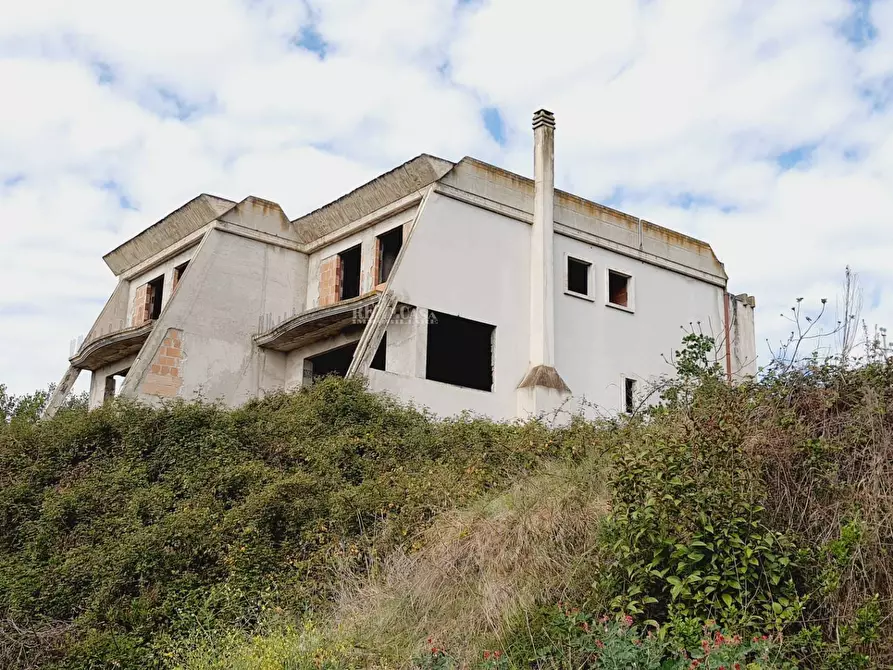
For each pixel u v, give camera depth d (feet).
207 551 35.99
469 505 35.53
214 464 43.14
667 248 80.18
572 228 72.38
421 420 51.72
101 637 32.27
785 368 30.17
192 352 67.87
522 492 33.42
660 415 33.55
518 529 30.17
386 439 46.78
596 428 44.80
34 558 38.06
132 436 46.62
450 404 61.36
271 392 62.44
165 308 67.26
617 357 73.20
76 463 46.60
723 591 23.98
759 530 25.18
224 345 69.97
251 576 34.71
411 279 61.11
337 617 30.68
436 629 27.96
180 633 32.37
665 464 26.23
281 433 47.21
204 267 70.03
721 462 26.23
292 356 73.15
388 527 35.45
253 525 36.58
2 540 40.83
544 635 25.53
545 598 27.20
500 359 65.36
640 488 26.37
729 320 84.64
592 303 72.64
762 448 27.45
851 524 23.73
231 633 31.35
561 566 28.19
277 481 39.73
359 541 35.76
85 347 79.97
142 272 84.43
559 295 70.18
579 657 23.97
